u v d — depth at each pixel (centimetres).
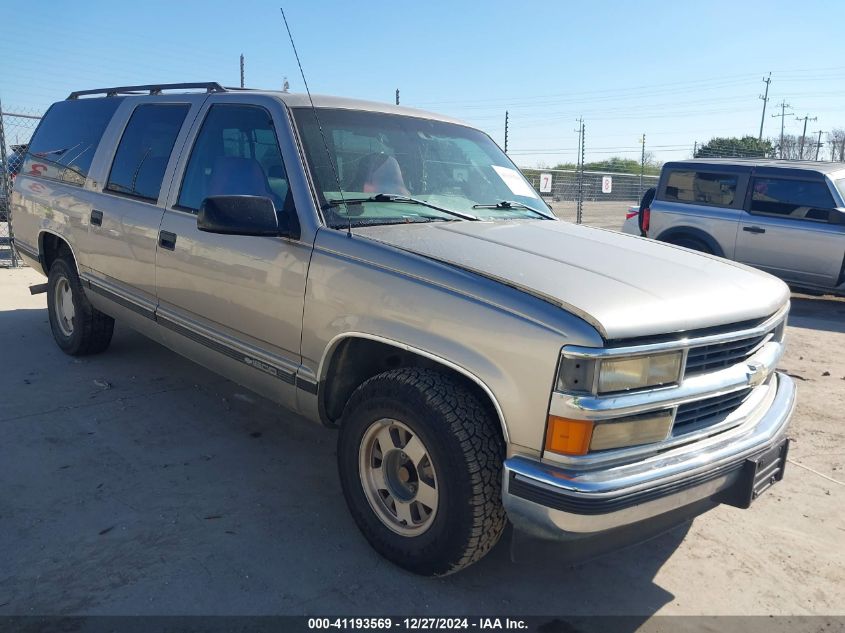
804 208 909
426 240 312
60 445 411
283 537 327
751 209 947
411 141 399
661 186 1030
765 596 306
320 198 333
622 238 365
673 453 264
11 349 586
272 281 339
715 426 282
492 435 270
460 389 276
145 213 431
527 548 262
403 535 300
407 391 280
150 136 457
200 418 459
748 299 295
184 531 327
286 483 379
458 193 393
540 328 248
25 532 320
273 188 350
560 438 244
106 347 568
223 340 378
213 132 402
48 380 514
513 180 438
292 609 278
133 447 413
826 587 314
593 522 242
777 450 298
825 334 792
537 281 268
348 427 312
